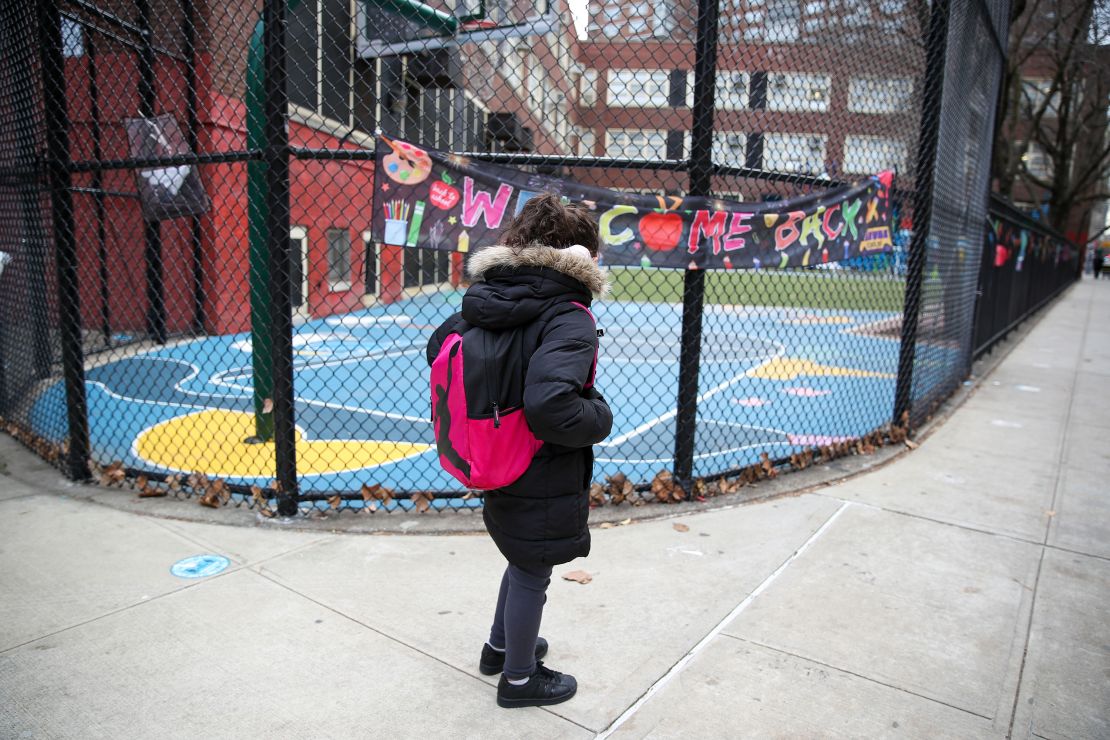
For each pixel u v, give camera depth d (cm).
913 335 595
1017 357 1121
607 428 217
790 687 268
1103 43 1958
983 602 335
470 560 366
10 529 392
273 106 379
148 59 659
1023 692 268
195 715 245
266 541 384
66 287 447
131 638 290
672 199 407
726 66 439
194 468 528
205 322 1051
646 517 426
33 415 568
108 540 381
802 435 662
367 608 318
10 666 269
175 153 484
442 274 1794
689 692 264
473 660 282
